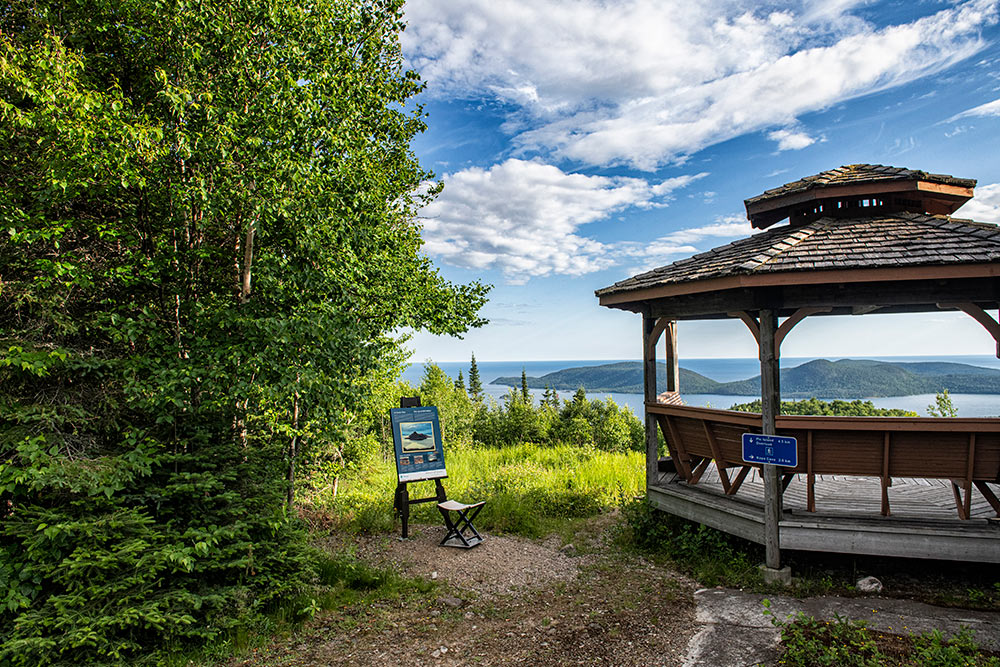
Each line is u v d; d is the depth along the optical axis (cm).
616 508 897
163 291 567
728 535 678
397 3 716
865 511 602
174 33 531
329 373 596
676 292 628
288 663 425
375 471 1171
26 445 410
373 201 677
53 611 394
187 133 513
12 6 540
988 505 640
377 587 574
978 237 519
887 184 640
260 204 513
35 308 488
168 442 527
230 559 502
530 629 483
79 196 535
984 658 390
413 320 735
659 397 761
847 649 395
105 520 415
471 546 700
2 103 422
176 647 432
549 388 3816
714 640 443
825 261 530
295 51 564
